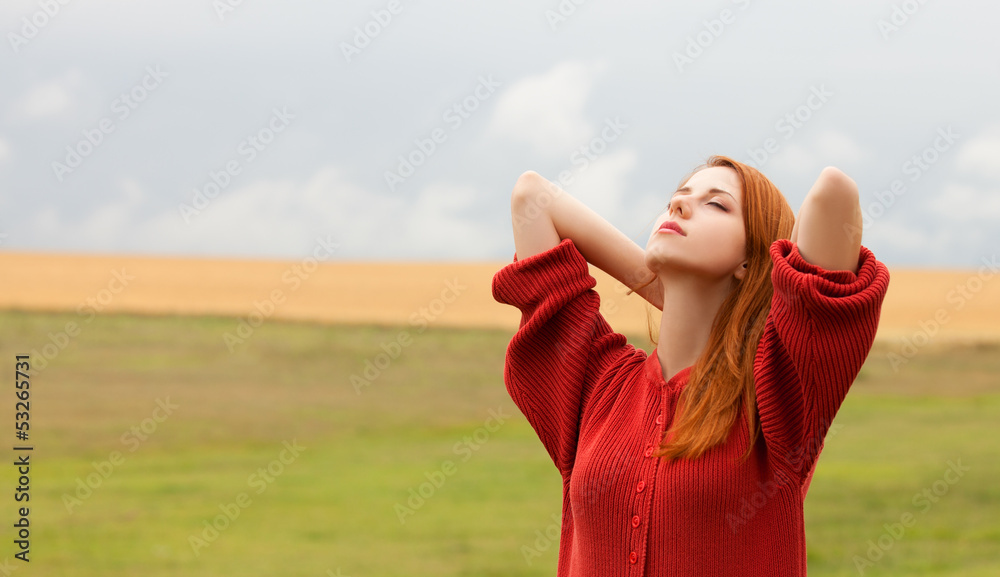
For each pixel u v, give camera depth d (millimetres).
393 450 21266
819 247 2162
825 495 15305
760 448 2289
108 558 12867
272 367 32062
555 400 2611
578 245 2713
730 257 2385
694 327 2451
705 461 2254
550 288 2574
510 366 2674
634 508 2307
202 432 23000
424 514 15273
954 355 35656
